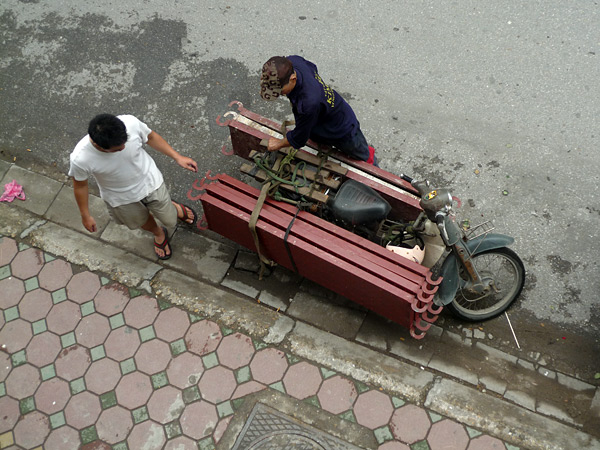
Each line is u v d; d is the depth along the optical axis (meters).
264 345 4.37
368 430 3.98
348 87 5.77
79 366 4.38
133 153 3.78
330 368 4.23
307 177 4.07
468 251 3.75
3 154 5.64
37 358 4.45
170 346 4.42
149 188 4.09
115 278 4.77
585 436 3.85
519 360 4.22
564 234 4.75
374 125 5.50
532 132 5.32
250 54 6.07
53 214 5.20
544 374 4.15
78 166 3.61
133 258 4.88
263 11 6.36
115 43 6.27
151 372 4.32
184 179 5.36
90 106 5.87
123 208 4.14
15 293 4.76
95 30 6.38
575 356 4.21
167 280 4.73
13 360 4.45
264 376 4.24
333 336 4.38
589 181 5.00
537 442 3.83
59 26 6.45
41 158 5.58
